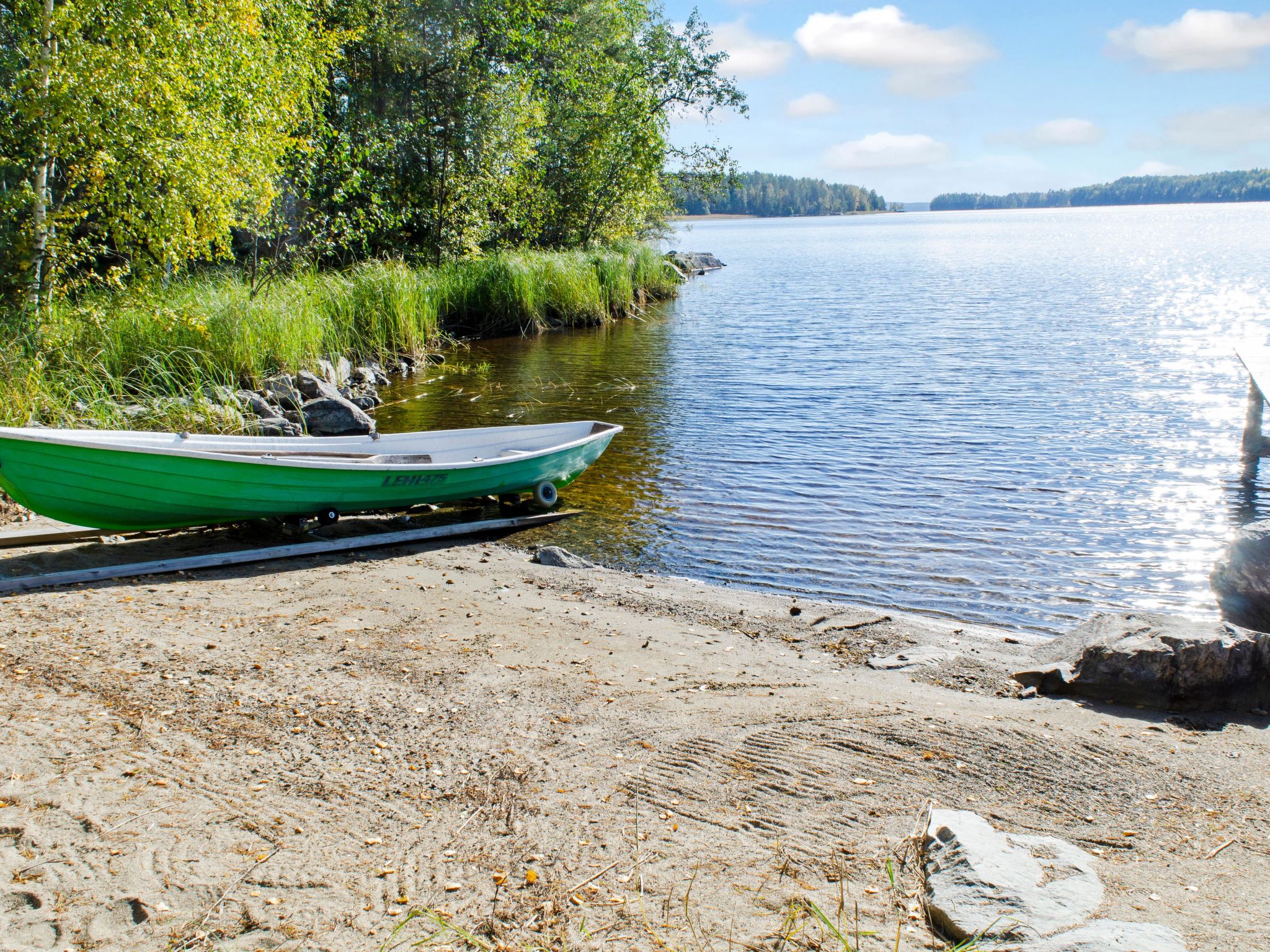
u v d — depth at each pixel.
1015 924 2.72
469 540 8.46
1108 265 48.44
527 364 19.05
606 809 3.60
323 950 2.73
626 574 7.52
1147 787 3.89
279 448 8.60
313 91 18.84
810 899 3.02
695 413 14.06
